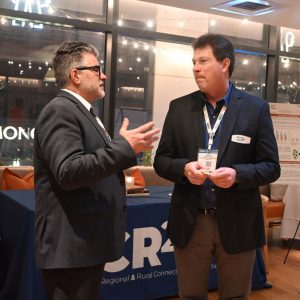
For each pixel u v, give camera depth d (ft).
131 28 15.83
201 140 5.66
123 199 5.32
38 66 14.96
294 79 19.54
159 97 17.28
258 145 5.66
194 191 5.61
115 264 9.18
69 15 15.01
